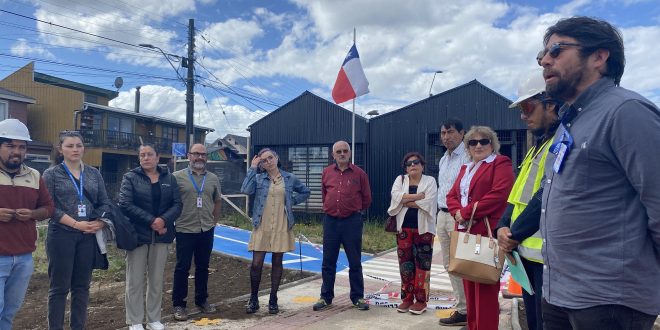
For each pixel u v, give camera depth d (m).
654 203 1.92
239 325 5.34
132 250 5.08
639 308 2.01
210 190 5.94
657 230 1.94
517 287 6.23
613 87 2.18
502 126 14.73
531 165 3.25
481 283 4.07
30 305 6.59
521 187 3.29
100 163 31.05
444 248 5.42
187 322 5.52
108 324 5.59
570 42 2.22
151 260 5.21
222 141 34.53
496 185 4.21
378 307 6.04
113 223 4.73
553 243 2.25
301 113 17.08
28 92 32.16
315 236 13.27
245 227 13.98
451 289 7.20
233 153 22.42
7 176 4.11
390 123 16.08
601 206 2.08
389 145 16.06
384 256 10.48
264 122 17.53
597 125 2.09
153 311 5.23
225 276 8.38
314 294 6.80
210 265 9.27
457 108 15.33
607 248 2.06
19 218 4.07
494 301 4.11
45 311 6.26
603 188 2.09
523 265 3.20
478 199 4.31
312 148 16.98
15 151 4.11
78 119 31.17
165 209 5.29
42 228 12.16
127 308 5.12
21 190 4.13
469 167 4.61
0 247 4.00
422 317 5.55
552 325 2.40
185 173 5.88
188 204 5.75
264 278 8.19
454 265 3.90
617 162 2.04
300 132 17.06
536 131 3.24
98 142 31.23
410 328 5.14
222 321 5.51
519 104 3.30
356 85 9.92
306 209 16.80
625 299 2.02
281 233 5.86
